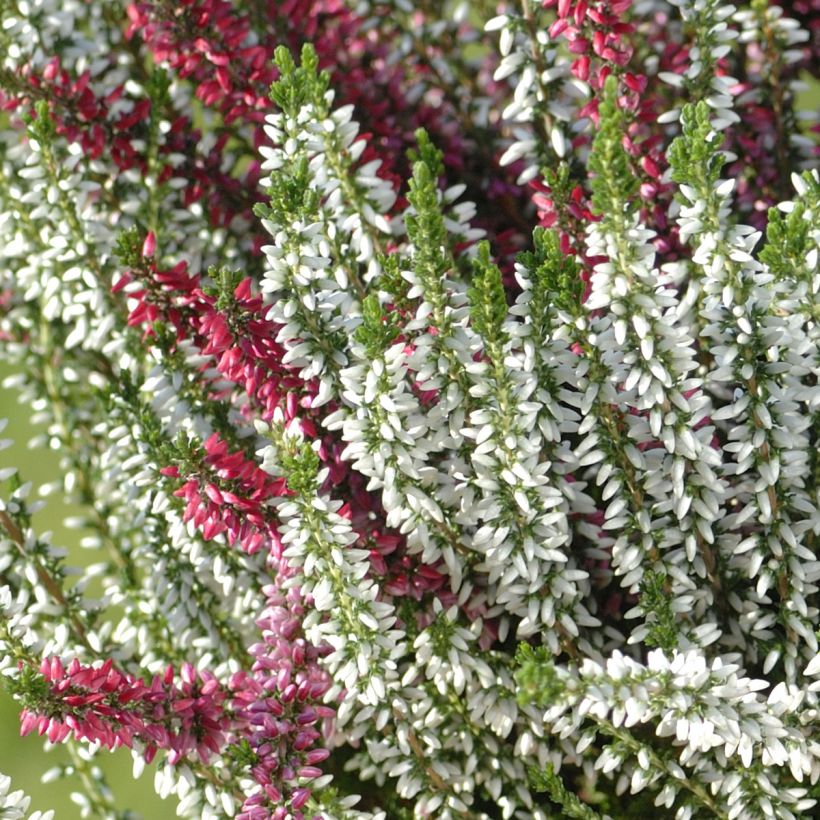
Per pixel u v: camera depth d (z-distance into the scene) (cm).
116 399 75
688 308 72
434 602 71
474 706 71
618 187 66
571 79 74
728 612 72
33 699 68
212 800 72
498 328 67
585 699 66
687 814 70
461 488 69
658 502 69
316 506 68
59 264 78
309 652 71
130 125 78
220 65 77
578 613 71
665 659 66
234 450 74
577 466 69
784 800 69
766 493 69
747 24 78
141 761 71
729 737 67
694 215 68
